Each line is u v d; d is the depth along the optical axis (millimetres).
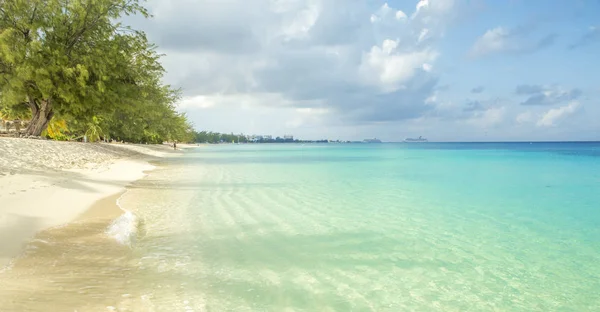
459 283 6387
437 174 28922
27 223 8883
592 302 5711
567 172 31281
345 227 10367
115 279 6055
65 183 15180
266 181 22516
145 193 16172
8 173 14445
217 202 14180
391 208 13594
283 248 8180
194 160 48281
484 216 12367
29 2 30172
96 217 10367
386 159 55125
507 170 33312
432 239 9250
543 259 7773
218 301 5387
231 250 7949
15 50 29234
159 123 85250
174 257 7359
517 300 5750
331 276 6559
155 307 5105
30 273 6012
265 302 5406
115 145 51094
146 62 40375
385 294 5840
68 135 58594
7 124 41625
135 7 34719
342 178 25031
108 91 34125
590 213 13102
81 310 4848
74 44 33125
